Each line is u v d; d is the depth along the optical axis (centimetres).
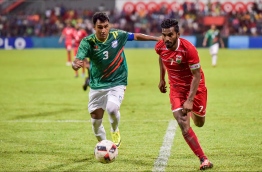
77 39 7181
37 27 14088
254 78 6538
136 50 12862
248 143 2803
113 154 2242
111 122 2566
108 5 14950
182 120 2252
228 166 2294
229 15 14138
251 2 14538
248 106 4231
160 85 2489
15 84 6209
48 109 4231
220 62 9225
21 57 10988
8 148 2744
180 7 14600
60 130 3272
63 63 9488
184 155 2533
